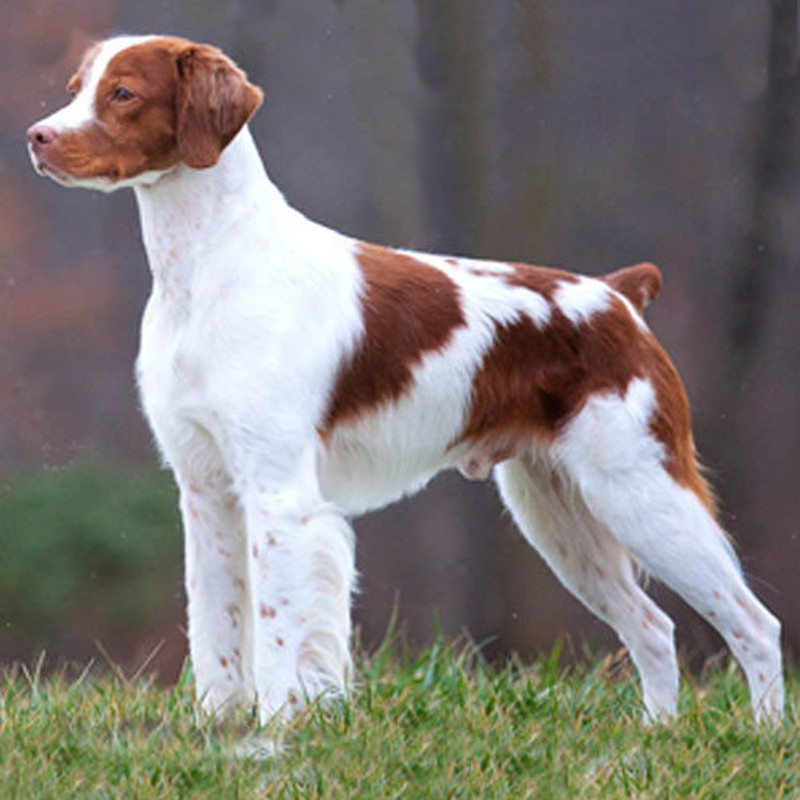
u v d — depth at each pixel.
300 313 9.42
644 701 10.30
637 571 10.76
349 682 9.41
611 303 10.12
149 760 8.26
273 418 9.27
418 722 9.09
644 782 8.17
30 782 8.00
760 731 9.05
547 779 8.20
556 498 10.55
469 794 7.98
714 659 12.47
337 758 8.27
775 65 26.45
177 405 9.48
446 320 9.88
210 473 9.66
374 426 9.75
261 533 9.27
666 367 10.13
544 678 10.35
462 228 25.94
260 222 9.48
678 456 10.02
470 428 10.04
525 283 10.12
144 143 9.28
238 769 8.13
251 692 9.79
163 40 9.48
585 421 9.89
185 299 9.45
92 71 9.34
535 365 9.99
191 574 9.80
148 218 9.53
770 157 26.62
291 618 9.25
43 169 9.23
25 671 11.01
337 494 10.00
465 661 11.04
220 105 9.24
